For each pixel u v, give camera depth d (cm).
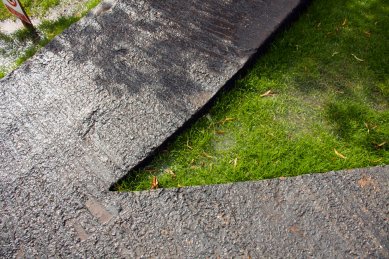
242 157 149
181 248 129
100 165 148
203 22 192
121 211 138
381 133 152
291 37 185
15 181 146
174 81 171
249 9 195
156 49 183
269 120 158
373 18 190
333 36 183
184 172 146
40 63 182
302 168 145
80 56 183
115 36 190
